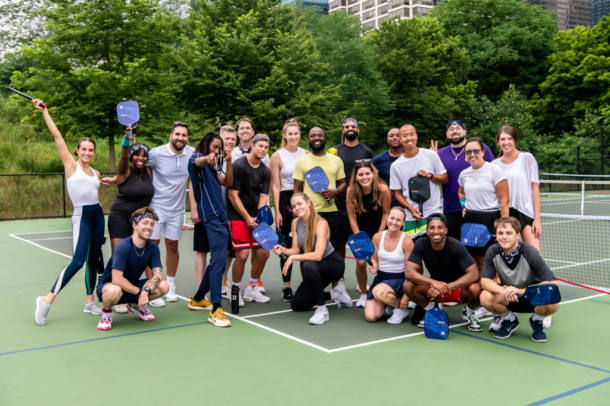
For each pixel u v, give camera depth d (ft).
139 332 14.97
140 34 57.77
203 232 17.87
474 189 16.31
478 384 11.05
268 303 18.63
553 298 13.05
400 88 86.69
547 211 58.18
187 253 30.30
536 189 16.38
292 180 19.58
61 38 55.47
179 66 60.03
